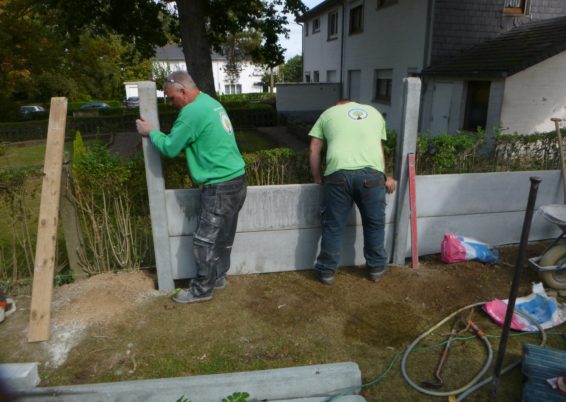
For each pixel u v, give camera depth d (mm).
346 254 3883
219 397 2400
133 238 3727
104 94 41906
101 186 3463
